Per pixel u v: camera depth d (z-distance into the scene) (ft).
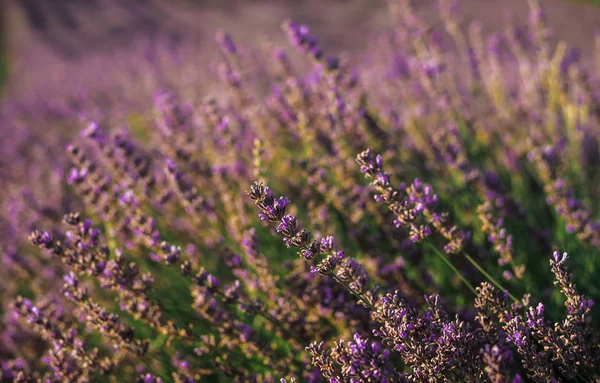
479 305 7.54
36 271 14.11
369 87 19.98
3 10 82.58
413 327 7.07
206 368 10.30
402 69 17.84
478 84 17.21
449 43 39.04
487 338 7.48
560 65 14.74
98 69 41.88
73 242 9.46
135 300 9.89
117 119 24.71
